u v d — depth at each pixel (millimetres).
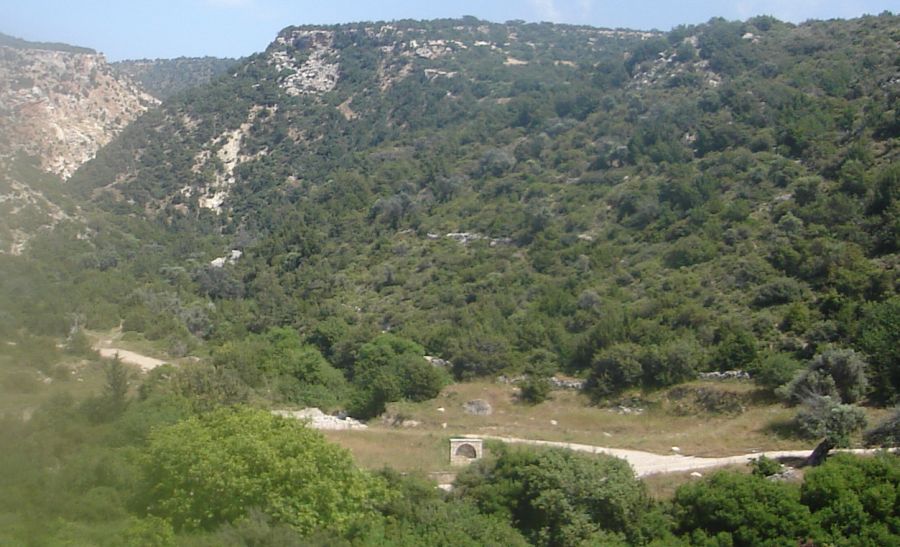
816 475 19828
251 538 16562
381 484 20969
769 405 28906
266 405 34844
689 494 20672
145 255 67375
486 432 32156
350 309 53062
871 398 27141
